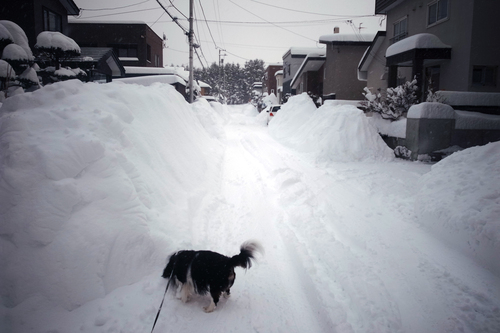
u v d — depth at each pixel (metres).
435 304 3.63
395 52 15.14
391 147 12.35
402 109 12.78
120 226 3.79
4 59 10.14
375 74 21.17
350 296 3.73
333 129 11.55
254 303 3.68
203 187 6.89
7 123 3.74
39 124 3.99
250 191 7.75
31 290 3.12
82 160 3.79
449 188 5.49
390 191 7.43
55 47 11.96
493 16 12.77
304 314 3.53
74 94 5.14
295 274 4.33
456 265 4.36
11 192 3.30
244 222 5.97
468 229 4.54
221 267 3.33
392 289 3.91
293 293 3.91
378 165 10.17
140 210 4.12
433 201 5.51
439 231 5.12
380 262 4.51
